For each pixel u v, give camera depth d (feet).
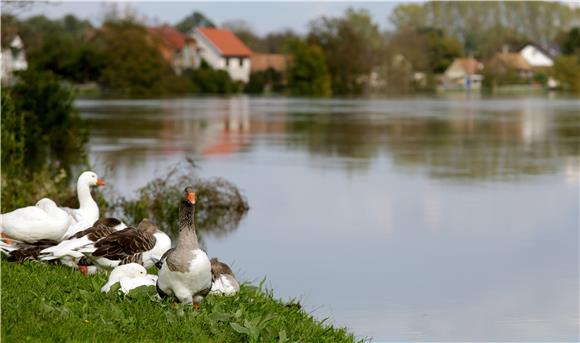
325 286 48.75
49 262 38.83
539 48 476.95
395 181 93.66
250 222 68.59
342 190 86.74
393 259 56.24
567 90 432.66
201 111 220.43
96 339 27.58
